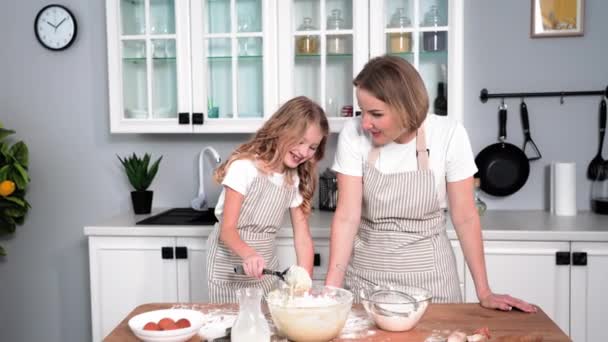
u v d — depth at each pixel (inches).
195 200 104.0
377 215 64.7
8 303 118.6
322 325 45.6
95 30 112.3
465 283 89.0
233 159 72.3
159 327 47.7
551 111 104.7
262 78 99.3
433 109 96.6
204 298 93.5
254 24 99.3
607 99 103.1
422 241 64.3
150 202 108.1
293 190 74.5
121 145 114.1
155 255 94.0
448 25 93.8
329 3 97.9
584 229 86.6
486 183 105.3
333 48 98.2
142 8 100.7
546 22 103.1
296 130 68.6
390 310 48.7
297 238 75.7
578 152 104.7
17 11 113.3
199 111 99.4
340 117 98.2
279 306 46.3
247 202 72.7
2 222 113.9
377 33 94.7
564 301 87.0
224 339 46.3
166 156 113.7
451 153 62.4
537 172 106.0
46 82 114.1
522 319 51.5
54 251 117.0
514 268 87.7
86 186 115.3
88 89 113.5
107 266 95.0
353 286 66.6
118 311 95.4
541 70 104.1
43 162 115.6
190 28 98.4
